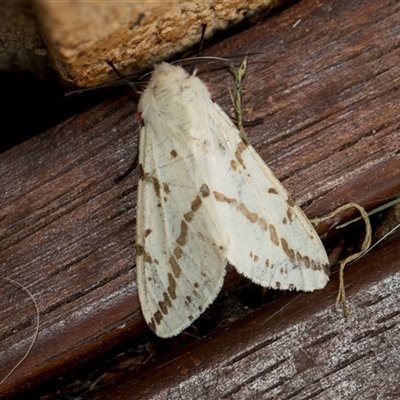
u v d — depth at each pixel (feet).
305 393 0.54
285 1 0.58
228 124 0.56
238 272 0.56
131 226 0.57
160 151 0.56
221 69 0.57
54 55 0.54
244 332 0.55
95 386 0.58
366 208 0.57
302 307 0.55
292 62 0.57
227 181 0.56
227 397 0.55
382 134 0.56
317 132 0.57
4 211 0.57
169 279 0.56
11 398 0.57
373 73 0.57
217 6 0.55
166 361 0.55
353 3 0.57
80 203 0.57
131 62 0.56
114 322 0.56
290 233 0.55
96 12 0.52
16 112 0.60
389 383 0.54
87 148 0.57
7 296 0.56
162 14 0.54
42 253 0.57
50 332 0.56
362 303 0.55
